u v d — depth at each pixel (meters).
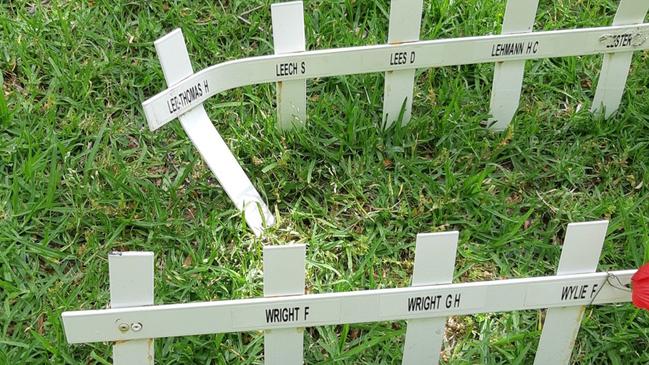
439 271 1.73
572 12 2.90
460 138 2.47
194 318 1.69
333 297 1.71
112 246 2.18
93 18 2.76
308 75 2.33
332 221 2.28
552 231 2.27
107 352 1.96
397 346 2.01
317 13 2.82
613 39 2.38
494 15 2.83
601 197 2.36
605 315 2.07
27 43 2.65
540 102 2.59
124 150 2.44
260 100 2.56
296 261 1.65
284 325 1.75
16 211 2.21
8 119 2.43
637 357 2.00
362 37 2.77
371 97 2.55
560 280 1.76
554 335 1.88
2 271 2.10
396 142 2.46
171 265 2.15
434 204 2.27
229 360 1.98
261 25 2.80
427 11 2.84
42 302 2.06
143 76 2.62
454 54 2.37
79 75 2.57
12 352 1.96
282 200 2.33
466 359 2.00
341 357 1.96
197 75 2.19
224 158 2.27
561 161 2.42
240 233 2.23
